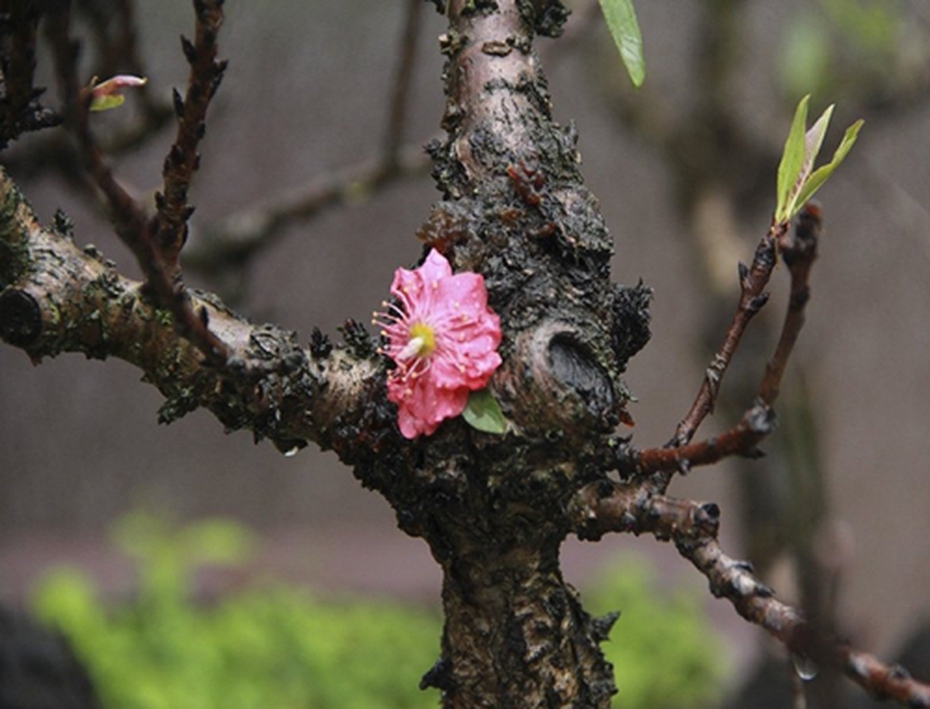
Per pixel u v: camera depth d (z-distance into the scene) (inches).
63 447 676.1
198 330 64.4
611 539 628.4
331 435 77.4
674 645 448.8
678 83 488.1
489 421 73.5
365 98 552.1
